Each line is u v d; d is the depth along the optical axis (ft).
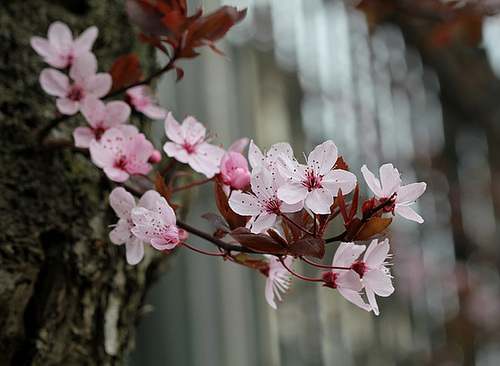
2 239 1.64
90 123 1.62
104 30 1.88
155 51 1.99
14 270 1.64
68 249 1.69
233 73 3.22
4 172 1.68
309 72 3.66
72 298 1.69
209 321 2.82
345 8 3.61
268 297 1.46
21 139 1.71
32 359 1.66
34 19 1.81
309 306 3.35
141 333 2.61
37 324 1.67
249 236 1.37
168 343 2.68
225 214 1.42
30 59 1.77
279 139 3.40
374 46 3.96
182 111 2.87
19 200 1.68
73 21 1.85
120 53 1.90
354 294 1.39
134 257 1.48
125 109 1.62
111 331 1.74
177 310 2.73
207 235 1.43
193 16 1.55
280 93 3.47
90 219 1.73
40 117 1.74
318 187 1.38
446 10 2.51
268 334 3.10
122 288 1.76
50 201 1.70
